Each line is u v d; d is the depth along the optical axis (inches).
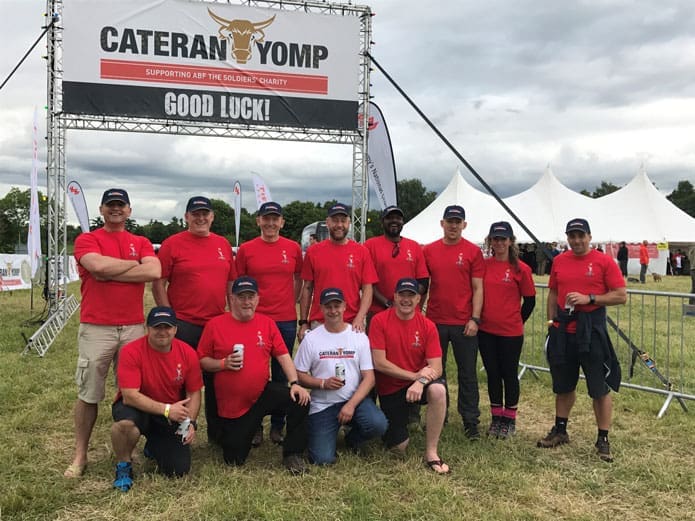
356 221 412.8
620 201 989.2
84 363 151.3
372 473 153.8
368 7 390.6
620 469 158.6
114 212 153.3
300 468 153.0
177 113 369.7
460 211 185.3
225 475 150.2
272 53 378.9
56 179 374.9
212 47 370.6
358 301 181.9
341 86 390.0
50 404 211.8
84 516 129.4
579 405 221.5
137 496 137.4
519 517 129.2
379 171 401.1
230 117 376.8
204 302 166.6
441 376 167.2
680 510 135.6
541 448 175.9
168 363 147.6
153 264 154.2
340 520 127.0
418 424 193.3
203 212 165.0
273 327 163.8
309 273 182.5
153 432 152.9
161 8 362.6
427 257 191.5
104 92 360.2
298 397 155.6
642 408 216.7
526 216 948.0
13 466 154.9
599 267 166.7
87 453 164.9
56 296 386.9
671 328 413.4
